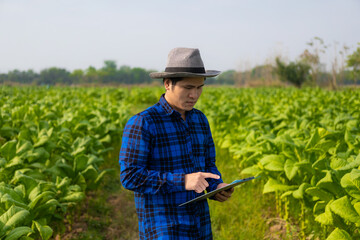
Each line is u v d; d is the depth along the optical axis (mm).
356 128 5359
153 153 1952
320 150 4027
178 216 1940
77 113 8250
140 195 1992
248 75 38375
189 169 2014
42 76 72750
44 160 4691
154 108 2020
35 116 8438
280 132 5582
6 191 3182
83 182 4469
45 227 3102
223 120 8500
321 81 26797
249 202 4945
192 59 1902
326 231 3684
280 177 4441
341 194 3264
